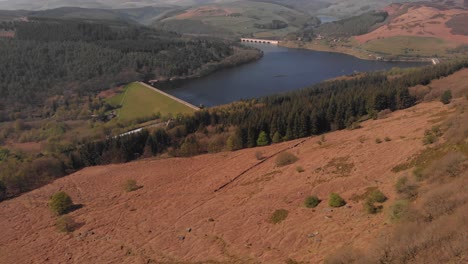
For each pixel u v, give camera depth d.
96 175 98.00
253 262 45.09
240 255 47.75
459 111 69.69
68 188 91.38
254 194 68.06
